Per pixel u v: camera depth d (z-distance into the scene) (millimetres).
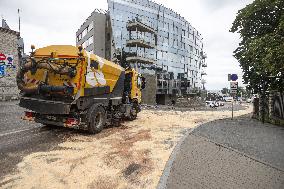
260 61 16406
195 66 63156
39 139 8852
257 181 5629
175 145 8523
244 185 5355
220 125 14695
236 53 21484
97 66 10508
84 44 53875
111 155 7121
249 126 14992
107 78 11523
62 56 9578
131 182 5191
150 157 7047
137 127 12594
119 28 43125
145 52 46094
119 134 10430
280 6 17578
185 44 57375
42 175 5414
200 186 5129
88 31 50781
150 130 11773
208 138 10109
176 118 18281
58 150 7465
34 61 9398
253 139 10516
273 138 10992
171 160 6668
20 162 6188
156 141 9227
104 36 47906
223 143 9305
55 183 5020
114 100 12203
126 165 6273
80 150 7590
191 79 60188
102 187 4895
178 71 54094
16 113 16047
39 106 9531
